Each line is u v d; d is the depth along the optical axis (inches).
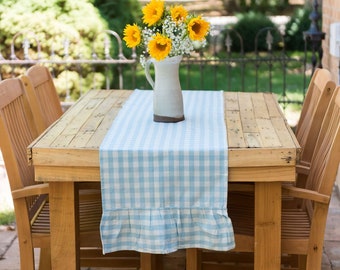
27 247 115.3
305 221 119.0
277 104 138.4
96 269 141.1
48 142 110.0
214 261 136.9
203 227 108.3
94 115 129.3
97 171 107.5
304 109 144.3
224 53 399.9
